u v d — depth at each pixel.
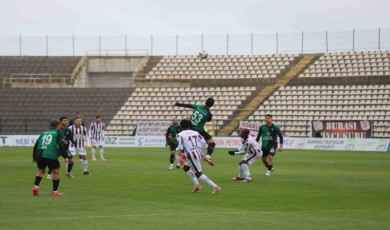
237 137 88.44
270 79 105.12
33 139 90.44
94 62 115.88
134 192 31.83
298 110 97.88
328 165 53.66
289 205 27.02
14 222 22.02
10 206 26.19
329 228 21.03
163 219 22.81
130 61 115.50
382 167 51.34
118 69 115.56
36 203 27.19
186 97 104.50
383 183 37.28
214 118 99.00
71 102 104.94
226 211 25.03
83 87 110.19
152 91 106.19
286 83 103.56
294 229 20.81
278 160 60.88
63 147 30.16
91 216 23.47
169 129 48.38
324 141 85.56
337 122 86.50
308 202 28.09
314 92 99.81
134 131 96.12
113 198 29.20
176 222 22.12
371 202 28.16
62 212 24.52
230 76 108.06
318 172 45.66
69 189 33.22
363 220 22.80
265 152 41.75
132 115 102.00
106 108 103.44
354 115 95.06
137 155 68.62
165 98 104.56
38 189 31.64
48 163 29.89
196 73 110.06
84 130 43.19
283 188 34.09
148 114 102.00
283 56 110.44
